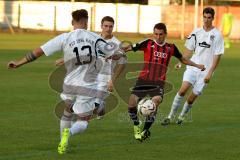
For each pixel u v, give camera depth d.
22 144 26.59
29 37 120.44
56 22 139.25
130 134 29.56
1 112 35.28
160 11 135.75
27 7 140.25
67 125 25.23
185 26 134.62
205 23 33.34
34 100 40.19
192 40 33.72
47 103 38.91
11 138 27.91
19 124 31.52
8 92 43.97
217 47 33.25
